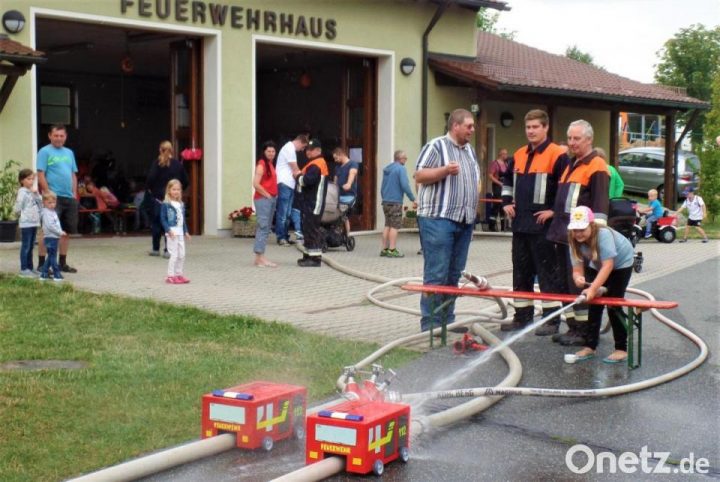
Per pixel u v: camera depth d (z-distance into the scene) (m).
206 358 7.43
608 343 8.46
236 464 5.17
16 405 6.01
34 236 11.45
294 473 4.73
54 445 5.30
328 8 18.80
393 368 7.39
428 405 6.44
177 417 5.88
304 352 7.75
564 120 24.70
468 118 8.28
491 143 23.16
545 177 8.47
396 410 5.18
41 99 25.02
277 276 12.41
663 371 7.40
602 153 8.20
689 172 31.62
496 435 5.77
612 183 11.51
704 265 14.45
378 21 19.64
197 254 14.57
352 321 9.37
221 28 17.30
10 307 9.40
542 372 7.34
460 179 8.38
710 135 27.97
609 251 7.25
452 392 6.12
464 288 8.16
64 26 17.92
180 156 18.12
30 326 8.57
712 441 5.66
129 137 26.83
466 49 21.44
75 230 12.81
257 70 24.52
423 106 20.47
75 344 7.88
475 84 20.00
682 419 6.11
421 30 20.44
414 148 20.44
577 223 7.21
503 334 8.82
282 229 16.20
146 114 27.12
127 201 22.48
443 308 8.24
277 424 5.44
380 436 5.02
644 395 6.69
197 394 6.39
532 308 8.84
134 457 5.18
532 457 5.38
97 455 5.18
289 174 16.12
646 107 24.23
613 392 6.60
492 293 7.84
